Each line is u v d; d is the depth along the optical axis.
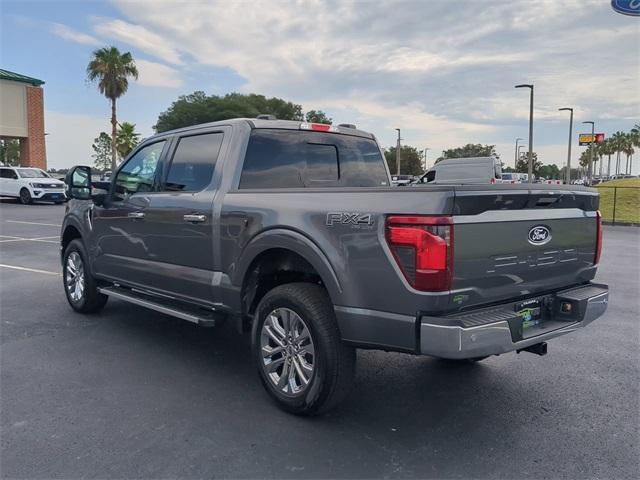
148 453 3.34
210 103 54.47
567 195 3.88
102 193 5.91
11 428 3.65
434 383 4.55
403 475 3.13
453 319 3.14
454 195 3.14
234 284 4.28
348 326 3.46
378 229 3.30
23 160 34.72
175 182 5.01
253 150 4.60
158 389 4.33
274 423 3.76
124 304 7.16
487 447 3.47
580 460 3.31
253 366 4.89
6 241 13.68
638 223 21.12
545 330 3.70
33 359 4.99
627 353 5.35
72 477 3.08
